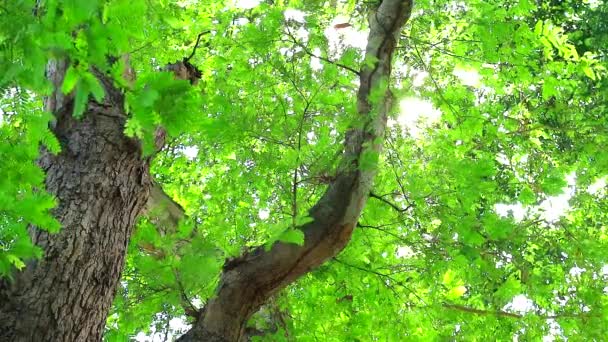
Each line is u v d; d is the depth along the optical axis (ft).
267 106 16.35
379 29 15.71
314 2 16.01
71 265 10.94
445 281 18.57
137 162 12.42
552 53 18.35
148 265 14.06
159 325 18.83
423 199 16.63
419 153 19.08
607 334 17.29
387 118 14.88
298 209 16.21
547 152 22.41
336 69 14.84
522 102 22.22
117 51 6.79
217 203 20.45
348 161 13.96
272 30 15.70
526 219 18.24
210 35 18.84
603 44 29.43
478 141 20.48
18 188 8.48
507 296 17.88
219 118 13.78
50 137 8.21
